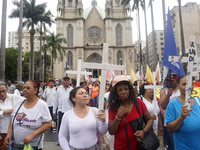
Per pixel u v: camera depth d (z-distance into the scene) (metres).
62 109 7.08
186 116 2.72
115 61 53.62
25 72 68.69
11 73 55.12
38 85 3.66
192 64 2.80
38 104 3.53
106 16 54.38
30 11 28.09
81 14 54.12
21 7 20.48
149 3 25.14
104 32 55.81
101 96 2.96
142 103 3.27
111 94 3.28
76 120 3.04
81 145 2.95
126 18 54.56
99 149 3.19
